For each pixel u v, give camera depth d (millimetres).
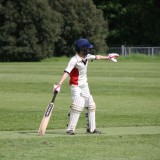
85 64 37844
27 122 43875
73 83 37625
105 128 40531
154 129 39812
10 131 39062
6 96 66062
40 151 30484
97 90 75062
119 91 73750
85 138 35031
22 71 122312
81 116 48125
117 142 33406
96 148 31453
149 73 115875
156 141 33781
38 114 49219
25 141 33719
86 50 37781
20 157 28859
